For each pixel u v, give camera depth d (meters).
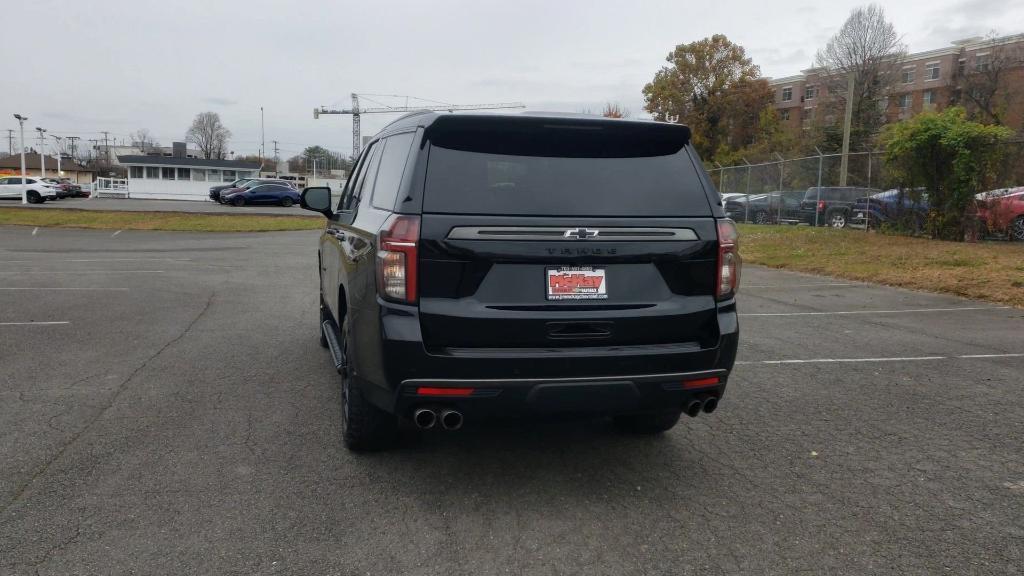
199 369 6.33
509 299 3.44
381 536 3.29
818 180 23.23
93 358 6.71
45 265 15.36
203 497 3.68
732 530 3.38
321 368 6.39
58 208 35.69
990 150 15.26
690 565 3.06
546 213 3.49
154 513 3.49
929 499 3.72
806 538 3.29
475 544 3.23
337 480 3.93
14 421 4.85
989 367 6.48
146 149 130.75
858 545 3.23
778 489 3.85
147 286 11.94
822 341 7.64
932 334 7.95
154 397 5.46
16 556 3.06
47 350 7.04
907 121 16.81
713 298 3.76
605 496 3.76
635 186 3.68
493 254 3.41
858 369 6.43
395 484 3.88
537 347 3.47
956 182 15.59
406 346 3.35
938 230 16.17
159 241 23.31
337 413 5.12
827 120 62.62
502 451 4.40
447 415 3.41
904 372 6.32
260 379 6.01
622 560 3.10
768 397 5.57
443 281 3.40
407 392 3.40
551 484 3.91
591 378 3.47
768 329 8.31
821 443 4.56
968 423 4.94
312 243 22.52
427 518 3.48
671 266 3.66
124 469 4.04
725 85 58.31
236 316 9.05
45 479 3.88
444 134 3.60
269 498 3.68
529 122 3.59
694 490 3.84
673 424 4.49
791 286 12.09
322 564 3.04
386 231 3.43
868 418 5.06
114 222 30.48
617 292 3.57
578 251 3.50
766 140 56.47
